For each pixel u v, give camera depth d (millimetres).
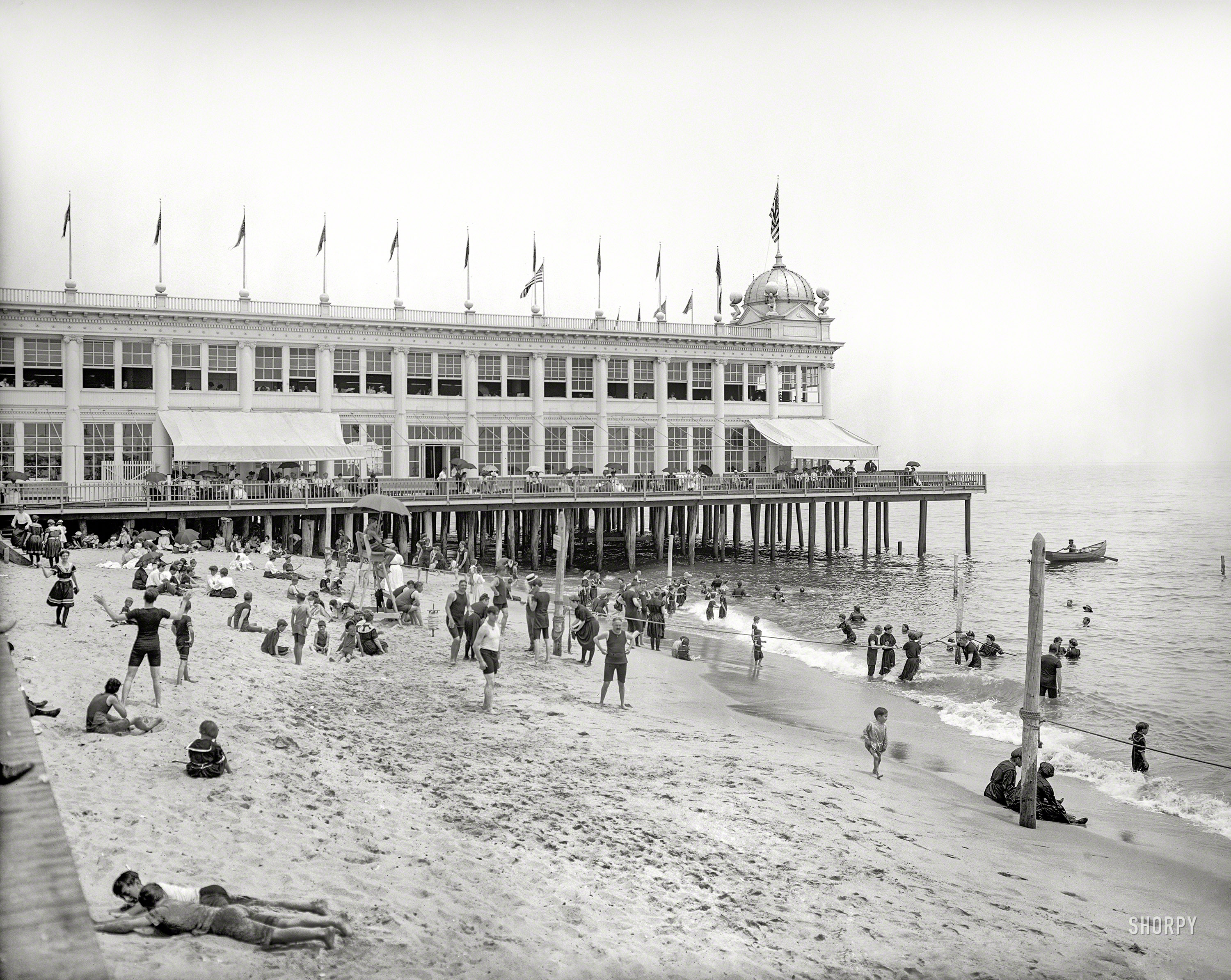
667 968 10047
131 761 14312
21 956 4766
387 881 11258
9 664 9164
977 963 11203
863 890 13055
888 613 48750
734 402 75375
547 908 11148
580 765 17828
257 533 58750
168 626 25672
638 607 37625
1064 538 94312
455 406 66625
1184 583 60688
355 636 26344
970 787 20344
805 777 18953
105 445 58125
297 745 16609
